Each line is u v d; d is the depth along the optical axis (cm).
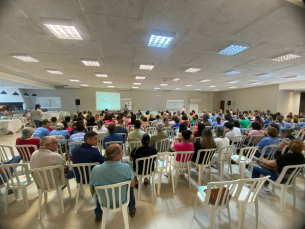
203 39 249
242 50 298
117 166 134
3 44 274
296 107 929
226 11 172
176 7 166
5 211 166
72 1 156
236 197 143
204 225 153
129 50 304
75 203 184
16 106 1069
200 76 598
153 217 162
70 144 254
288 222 157
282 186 173
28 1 155
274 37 238
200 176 223
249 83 810
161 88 1124
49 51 310
